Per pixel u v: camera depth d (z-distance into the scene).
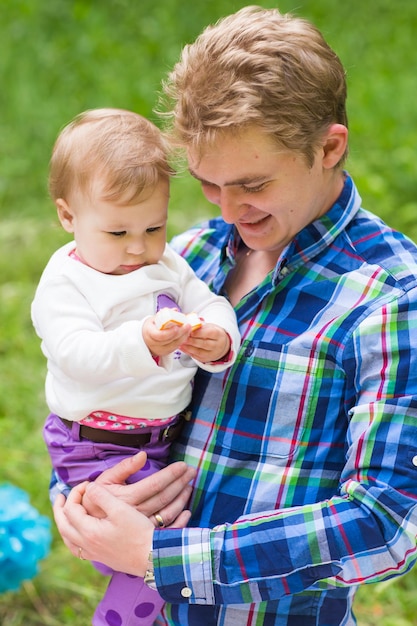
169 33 8.23
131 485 2.31
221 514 2.32
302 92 2.13
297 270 2.38
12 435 4.46
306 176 2.22
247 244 2.38
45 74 7.86
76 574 3.85
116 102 7.36
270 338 2.34
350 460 2.15
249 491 2.30
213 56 2.15
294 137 2.14
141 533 2.21
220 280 2.61
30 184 6.68
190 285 2.54
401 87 7.17
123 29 8.47
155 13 8.57
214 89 2.11
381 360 2.16
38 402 4.68
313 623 2.32
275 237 2.33
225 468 2.34
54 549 3.97
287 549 2.11
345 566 2.10
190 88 2.16
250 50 2.12
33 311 2.49
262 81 2.09
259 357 2.33
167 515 2.30
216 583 2.15
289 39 2.15
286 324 2.34
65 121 7.19
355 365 2.20
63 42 8.23
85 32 8.34
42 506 4.11
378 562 2.10
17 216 6.41
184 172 2.46
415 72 7.57
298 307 2.35
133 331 2.23
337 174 2.37
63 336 2.34
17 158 6.93
